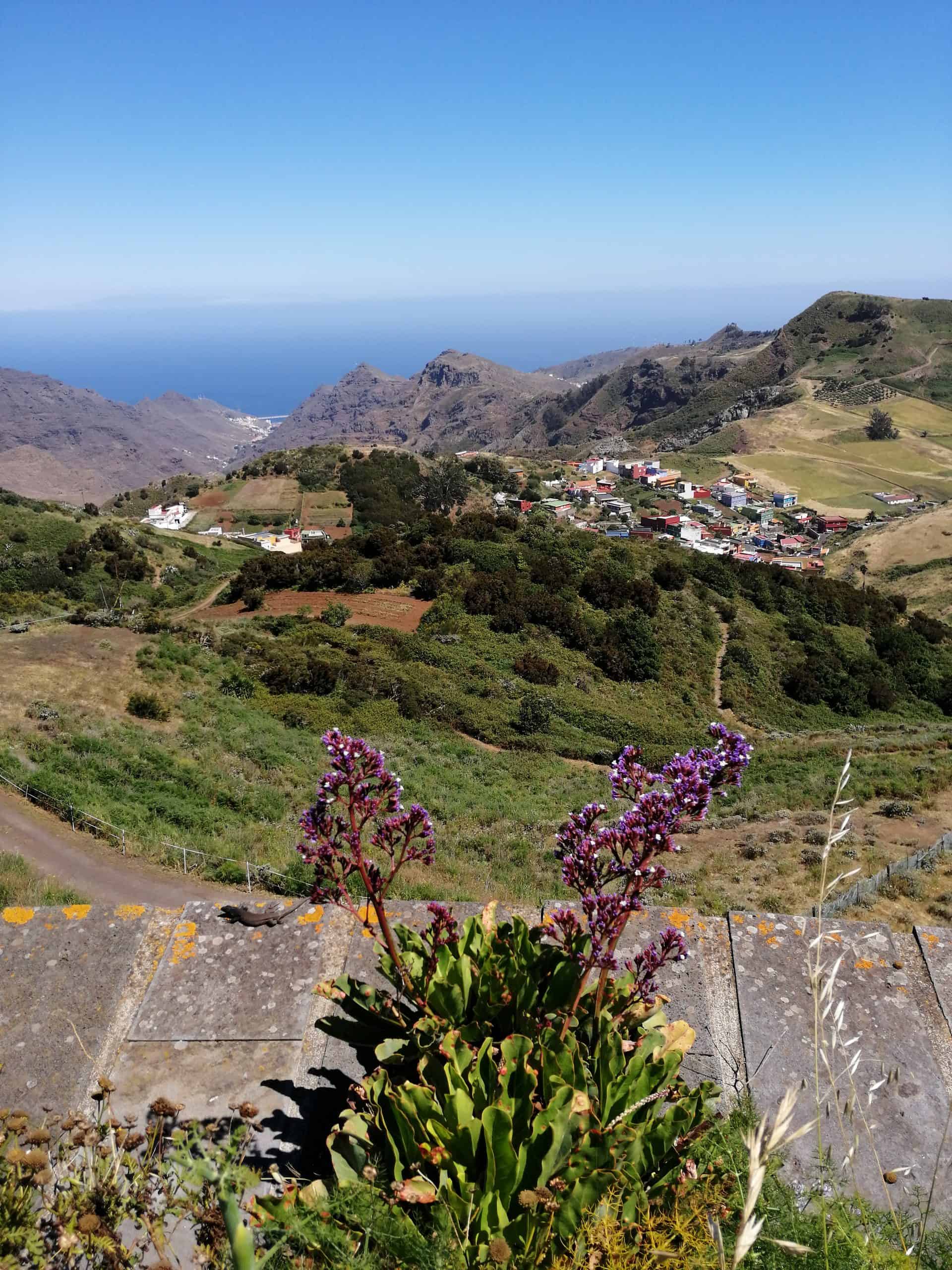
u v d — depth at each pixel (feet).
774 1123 5.06
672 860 43.60
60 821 40.16
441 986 8.81
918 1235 8.13
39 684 68.33
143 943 12.52
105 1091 8.25
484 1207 7.16
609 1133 7.44
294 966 12.15
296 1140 9.54
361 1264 6.55
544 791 69.36
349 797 8.61
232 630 112.88
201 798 49.83
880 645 161.68
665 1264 6.64
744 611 157.17
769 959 12.59
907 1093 10.42
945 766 62.23
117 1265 6.89
